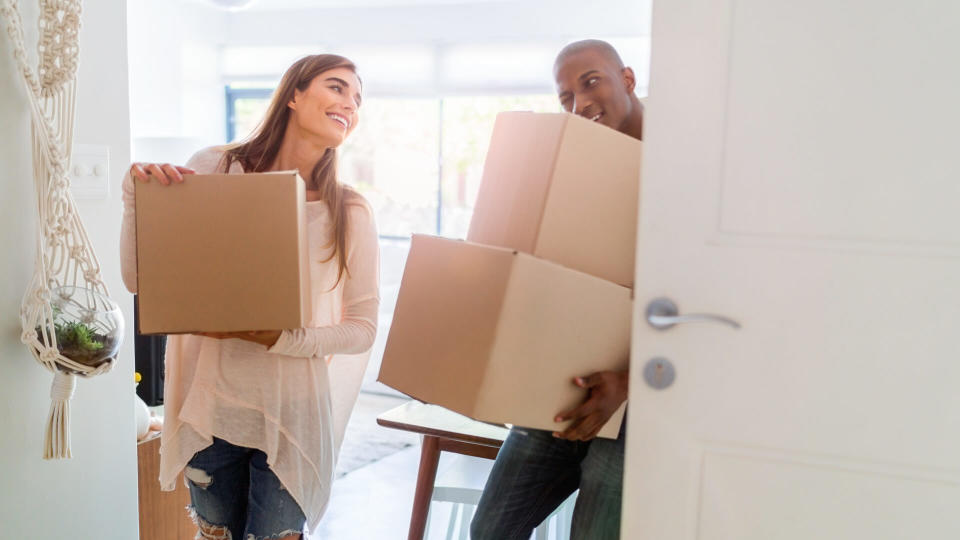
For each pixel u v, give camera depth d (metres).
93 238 1.78
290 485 1.58
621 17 4.98
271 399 1.57
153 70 5.42
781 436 1.15
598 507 1.45
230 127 6.22
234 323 1.45
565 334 1.28
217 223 1.43
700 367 1.16
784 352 1.13
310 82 1.61
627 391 1.31
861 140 1.08
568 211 1.35
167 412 1.61
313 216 1.63
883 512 1.13
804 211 1.11
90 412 1.81
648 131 1.13
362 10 5.65
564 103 1.59
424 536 1.97
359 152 5.88
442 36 5.46
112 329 1.62
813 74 1.08
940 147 1.07
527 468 1.62
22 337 1.56
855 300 1.10
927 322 1.09
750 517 1.17
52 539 1.74
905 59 1.06
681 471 1.18
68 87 1.60
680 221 1.14
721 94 1.11
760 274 1.12
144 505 2.13
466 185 5.68
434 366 1.36
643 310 1.16
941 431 1.10
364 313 1.68
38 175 1.57
